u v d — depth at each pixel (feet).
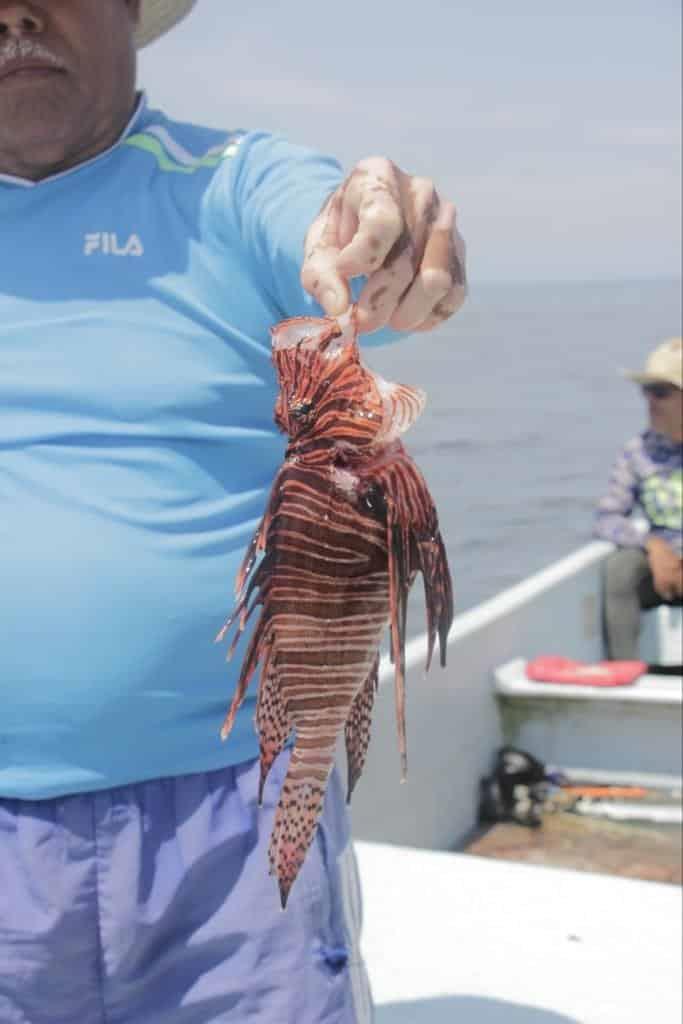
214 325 5.43
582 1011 9.07
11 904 5.51
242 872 5.59
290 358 4.10
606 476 82.89
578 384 134.31
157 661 5.41
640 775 16.35
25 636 5.37
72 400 5.41
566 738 16.70
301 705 4.08
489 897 10.71
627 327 222.28
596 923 10.22
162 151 5.61
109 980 5.61
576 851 15.20
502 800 16.06
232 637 5.53
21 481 5.43
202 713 5.55
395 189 3.99
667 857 14.94
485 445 95.96
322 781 4.07
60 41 5.35
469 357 165.99
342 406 4.04
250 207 5.29
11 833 5.54
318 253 4.12
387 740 13.97
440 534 4.12
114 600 5.36
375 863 11.37
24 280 5.51
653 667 19.74
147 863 5.53
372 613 4.08
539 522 69.51
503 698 16.84
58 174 5.58
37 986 5.60
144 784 5.56
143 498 5.41
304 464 4.09
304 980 5.57
